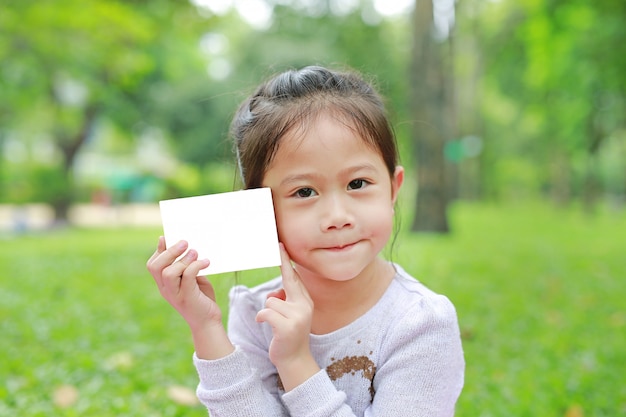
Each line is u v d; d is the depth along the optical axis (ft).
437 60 37.78
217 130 71.46
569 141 69.56
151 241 42.80
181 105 69.77
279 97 5.08
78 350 13.93
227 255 4.75
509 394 10.82
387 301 5.34
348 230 4.78
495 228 49.78
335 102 4.91
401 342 5.07
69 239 45.24
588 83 52.01
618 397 10.78
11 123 59.26
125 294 21.20
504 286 22.07
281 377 4.89
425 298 5.21
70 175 62.23
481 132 97.76
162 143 86.84
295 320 4.75
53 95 53.11
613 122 63.72
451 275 23.93
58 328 16.03
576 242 38.27
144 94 65.46
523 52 62.85
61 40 32.40
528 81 64.18
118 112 64.49
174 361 12.87
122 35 33.14
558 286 22.27
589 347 14.16
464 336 14.88
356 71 6.26
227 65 73.67
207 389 4.98
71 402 10.57
